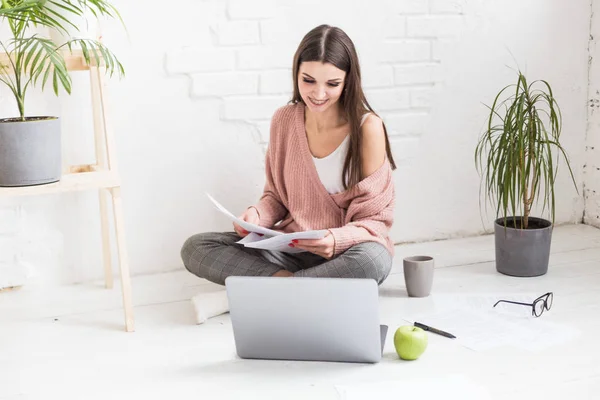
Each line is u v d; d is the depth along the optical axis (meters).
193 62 2.56
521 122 2.41
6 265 2.51
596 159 3.01
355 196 2.31
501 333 2.05
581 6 2.93
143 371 1.91
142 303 2.38
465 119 2.88
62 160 2.49
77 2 2.22
